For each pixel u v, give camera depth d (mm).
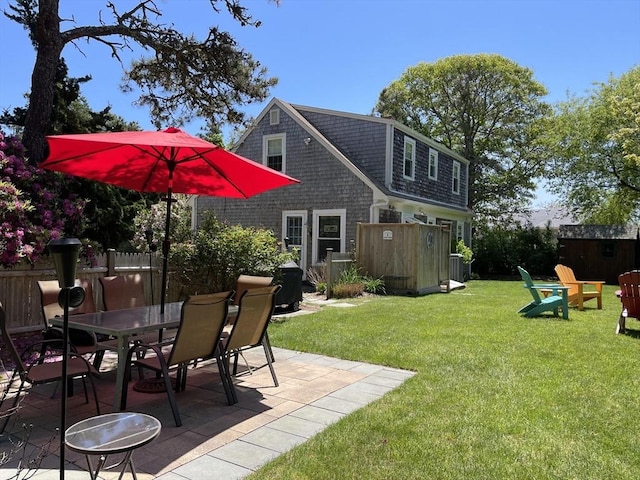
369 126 15852
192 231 9562
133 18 8852
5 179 6477
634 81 22047
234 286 8523
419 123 28406
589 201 24719
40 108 7660
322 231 15344
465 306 10242
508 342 6484
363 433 3416
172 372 5090
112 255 7453
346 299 11641
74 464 2926
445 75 26281
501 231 24484
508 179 26094
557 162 25281
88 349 4520
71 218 7547
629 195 23375
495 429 3508
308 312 9367
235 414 3854
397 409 3906
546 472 2879
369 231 13305
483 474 2838
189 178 5535
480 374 4949
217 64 9320
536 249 23156
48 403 4090
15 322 6371
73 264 2318
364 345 6266
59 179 7613
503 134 26250
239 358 5707
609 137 20906
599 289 10438
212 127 10781
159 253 8305
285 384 4688
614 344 6430
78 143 4055
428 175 18625
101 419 2426
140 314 4527
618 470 2918
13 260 5828
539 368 5176
